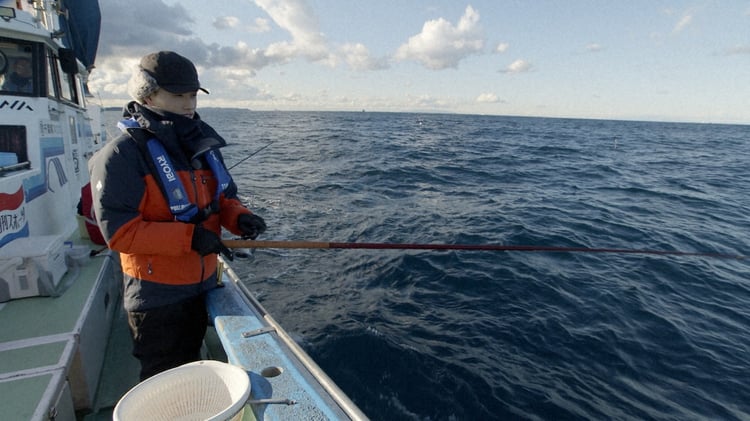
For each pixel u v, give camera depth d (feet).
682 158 86.69
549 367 13.67
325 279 20.08
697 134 216.33
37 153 9.83
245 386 4.45
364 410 11.75
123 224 5.10
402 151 81.25
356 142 100.73
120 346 8.91
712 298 19.19
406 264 21.70
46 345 5.88
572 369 13.61
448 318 16.52
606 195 43.47
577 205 37.73
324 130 151.33
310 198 37.06
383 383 12.82
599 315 16.97
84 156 15.26
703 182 54.44
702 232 30.07
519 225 29.55
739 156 95.91
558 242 26.37
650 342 15.26
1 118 9.30
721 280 21.29
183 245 5.28
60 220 11.30
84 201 10.50
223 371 4.93
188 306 6.29
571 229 29.37
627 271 21.76
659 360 14.29
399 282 19.77
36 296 7.30
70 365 5.79
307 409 4.53
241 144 88.07
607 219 32.76
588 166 67.15
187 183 5.83
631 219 33.12
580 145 111.14
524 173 57.36
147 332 6.01
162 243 5.20
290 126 180.14
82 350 6.42
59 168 11.48
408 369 13.41
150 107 5.56
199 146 5.82
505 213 33.45
